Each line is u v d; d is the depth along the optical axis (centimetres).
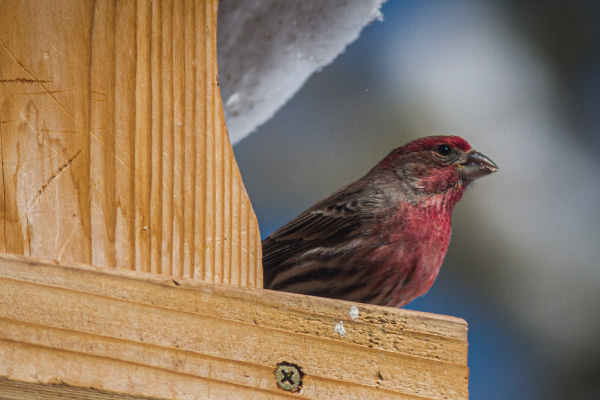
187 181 719
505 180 1371
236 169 733
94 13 713
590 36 1448
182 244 712
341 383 664
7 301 626
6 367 619
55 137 694
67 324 634
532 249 1348
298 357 663
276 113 1355
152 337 646
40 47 701
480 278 1353
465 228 1358
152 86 718
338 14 1003
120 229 697
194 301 657
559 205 1376
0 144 683
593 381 1305
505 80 1421
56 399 656
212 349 654
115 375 637
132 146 708
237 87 1046
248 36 1013
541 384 1320
